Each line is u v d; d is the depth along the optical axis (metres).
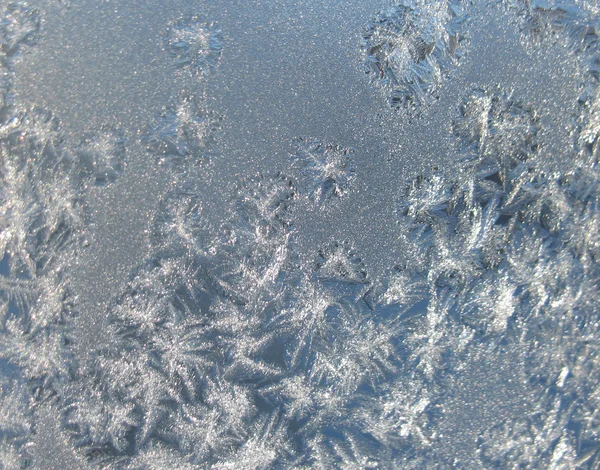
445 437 0.18
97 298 0.18
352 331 0.18
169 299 0.18
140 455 0.18
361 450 0.18
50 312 0.18
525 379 0.18
